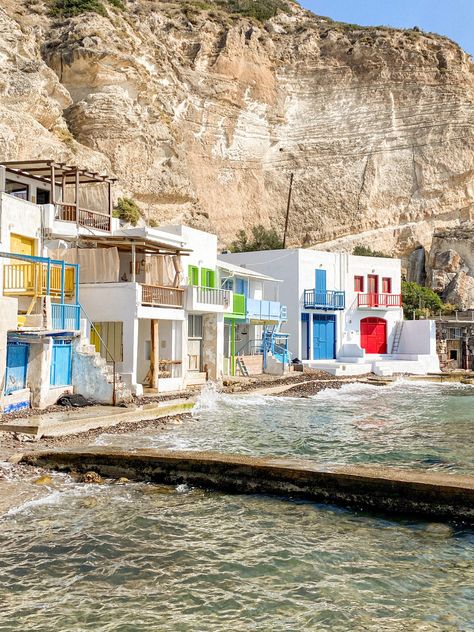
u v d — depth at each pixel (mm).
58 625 7379
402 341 49062
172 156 55938
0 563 8992
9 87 41156
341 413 24906
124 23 57875
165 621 7504
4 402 17859
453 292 65312
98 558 9227
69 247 25375
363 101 78688
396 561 9242
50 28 53219
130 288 24234
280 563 9148
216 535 10195
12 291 21000
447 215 80000
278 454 16547
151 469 13297
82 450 14070
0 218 21328
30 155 39281
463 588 8414
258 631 7301
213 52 69188
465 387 36812
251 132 71188
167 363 26859
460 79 83000
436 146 80312
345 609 7824
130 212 45094
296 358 41062
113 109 50094
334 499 11812
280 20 83000
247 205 69188
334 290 45469
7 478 12906
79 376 21641
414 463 15727
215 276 33188
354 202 75500
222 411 24094
